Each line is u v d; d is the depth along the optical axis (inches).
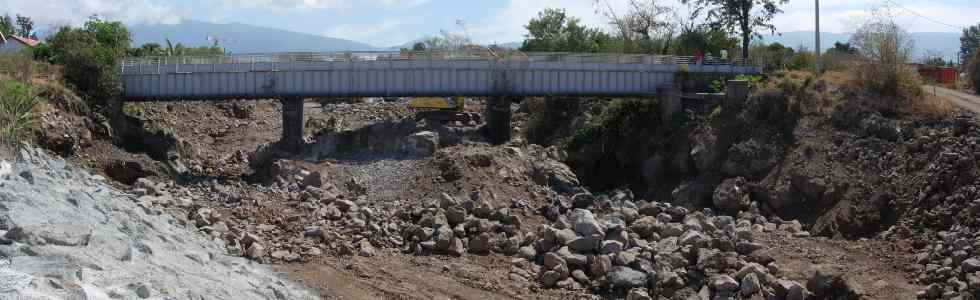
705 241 1216.2
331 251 1181.1
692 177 2055.9
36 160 1268.5
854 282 1114.7
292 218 1323.8
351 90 2305.6
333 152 2059.5
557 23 4158.5
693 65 2383.1
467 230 1317.7
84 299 565.9
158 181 1706.4
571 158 2297.0
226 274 891.4
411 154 1894.7
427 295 1026.1
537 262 1216.8
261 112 3068.4
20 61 1978.3
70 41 2289.6
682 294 1077.1
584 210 1411.2
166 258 841.5
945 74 2512.3
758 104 2047.2
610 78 2368.4
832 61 2418.8
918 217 1439.5
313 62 2278.5
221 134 2711.6
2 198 806.5
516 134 2647.6
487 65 2329.0
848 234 1536.7
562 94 2361.0
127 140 2140.7
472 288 1077.1
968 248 1187.9
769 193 1771.7
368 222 1334.9
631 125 2343.8
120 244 781.9
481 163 1715.1
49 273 591.5
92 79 2122.3
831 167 1740.9
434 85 2330.2
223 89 2274.9
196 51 3912.4
